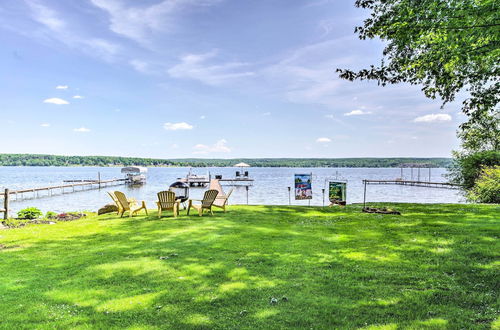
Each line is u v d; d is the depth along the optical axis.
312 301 4.18
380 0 9.82
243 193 38.12
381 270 5.33
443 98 10.87
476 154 21.47
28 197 37.53
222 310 3.95
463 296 4.22
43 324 3.61
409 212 11.92
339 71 11.20
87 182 54.25
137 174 67.19
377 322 3.59
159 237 8.17
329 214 12.16
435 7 7.12
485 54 7.58
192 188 57.72
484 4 6.30
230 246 7.07
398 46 9.23
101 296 4.38
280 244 7.23
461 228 8.39
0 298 4.32
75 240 8.03
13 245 7.52
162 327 3.55
